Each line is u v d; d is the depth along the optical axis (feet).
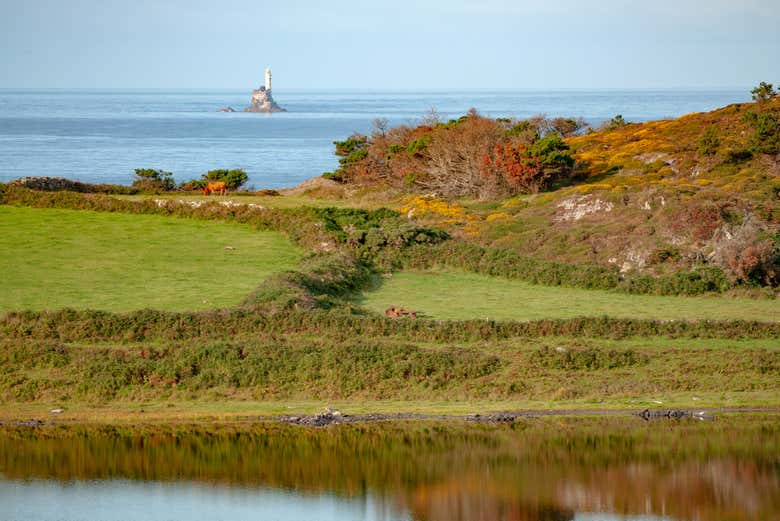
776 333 508.12
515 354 473.67
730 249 631.97
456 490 346.33
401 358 461.37
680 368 463.01
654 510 331.16
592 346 483.10
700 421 413.18
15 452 377.09
